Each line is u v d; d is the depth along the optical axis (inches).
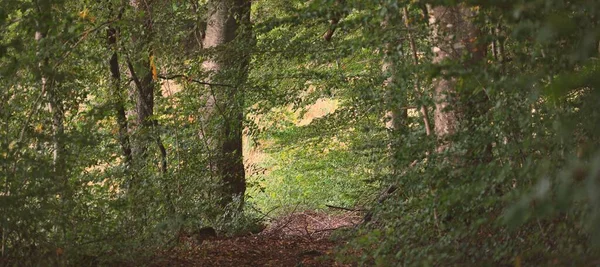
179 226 450.3
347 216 722.8
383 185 401.4
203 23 635.5
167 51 543.8
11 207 300.7
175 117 551.5
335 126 620.1
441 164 304.2
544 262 250.8
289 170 1005.8
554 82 154.6
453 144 322.7
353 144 652.1
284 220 721.6
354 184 854.5
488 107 318.0
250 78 578.2
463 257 277.9
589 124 211.9
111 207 379.9
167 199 486.0
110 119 506.9
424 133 349.4
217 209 563.8
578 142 223.9
